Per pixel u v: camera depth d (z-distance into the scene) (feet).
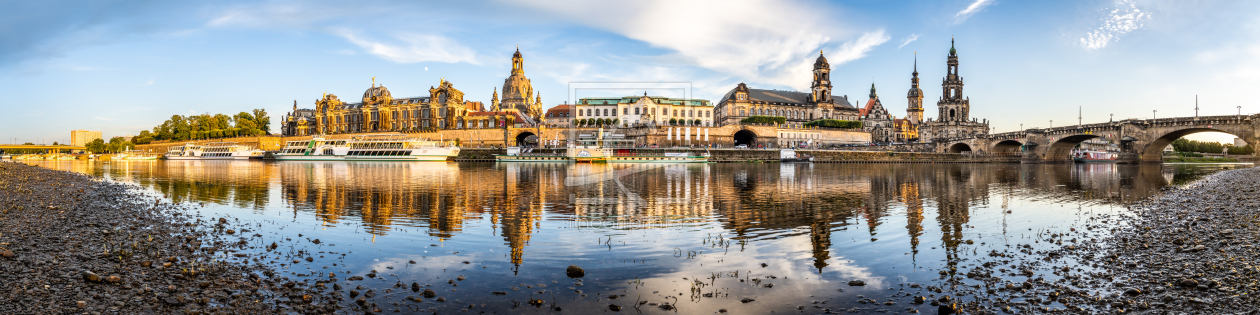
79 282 40.73
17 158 569.64
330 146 500.74
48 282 40.22
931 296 42.98
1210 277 44.34
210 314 36.45
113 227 66.90
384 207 96.27
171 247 56.24
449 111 628.28
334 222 77.92
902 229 74.18
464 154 469.57
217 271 47.32
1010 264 52.75
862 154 479.82
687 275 49.24
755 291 44.45
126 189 132.26
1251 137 315.99
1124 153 398.83
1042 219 84.69
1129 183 173.88
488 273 49.29
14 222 65.67
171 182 161.38
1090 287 44.09
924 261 54.60
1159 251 55.62
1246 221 70.38
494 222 78.48
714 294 43.52
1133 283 44.52
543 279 47.50
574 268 49.83
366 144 496.23
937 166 387.14
